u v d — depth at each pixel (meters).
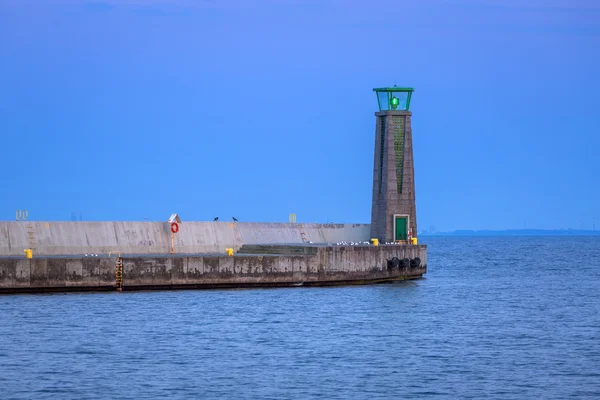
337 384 181.12
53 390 175.00
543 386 181.25
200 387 178.12
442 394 175.00
